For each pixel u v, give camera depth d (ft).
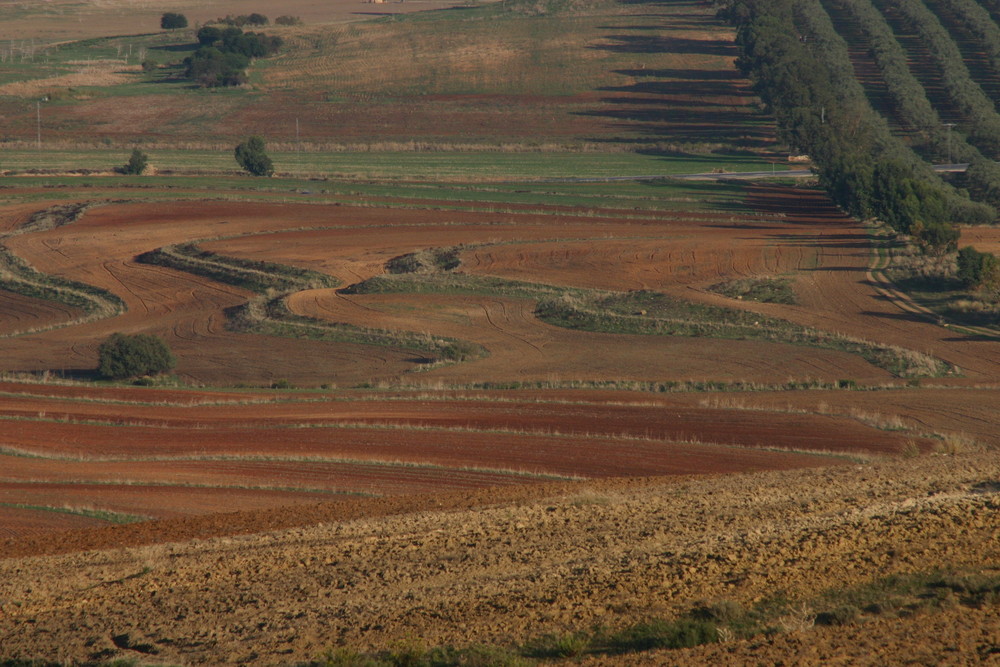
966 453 342.44
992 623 135.33
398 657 149.69
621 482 328.70
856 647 131.64
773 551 193.36
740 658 132.98
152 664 164.04
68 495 395.55
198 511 370.94
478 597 182.09
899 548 186.29
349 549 230.89
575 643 147.33
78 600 207.82
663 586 177.47
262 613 187.93
